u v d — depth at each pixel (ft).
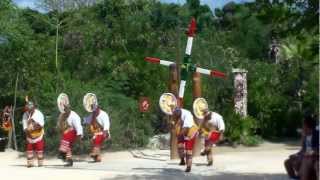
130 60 91.45
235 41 108.47
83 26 101.24
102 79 87.71
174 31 99.04
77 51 98.43
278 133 91.45
